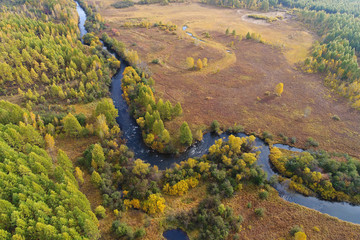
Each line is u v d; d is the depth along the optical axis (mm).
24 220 52438
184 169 78312
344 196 72375
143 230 61500
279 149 91875
